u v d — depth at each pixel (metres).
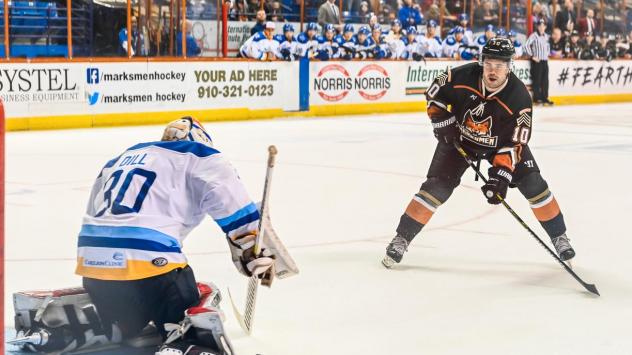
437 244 8.34
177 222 4.80
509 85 6.93
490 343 5.44
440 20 28.42
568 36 30.11
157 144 4.92
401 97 25.95
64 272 7.12
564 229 7.47
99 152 15.33
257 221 4.78
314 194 11.23
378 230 9.04
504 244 8.38
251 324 5.44
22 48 21.08
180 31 22.34
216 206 4.75
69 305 4.97
